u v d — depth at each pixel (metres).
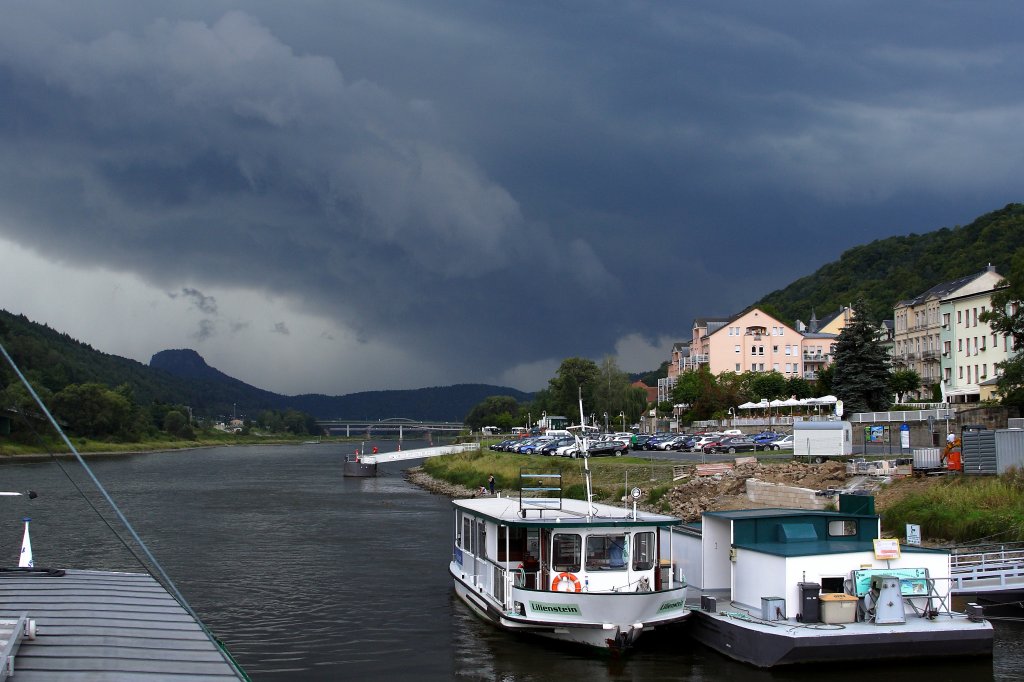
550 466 82.81
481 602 30.66
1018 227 164.62
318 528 57.09
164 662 14.63
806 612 25.36
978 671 24.16
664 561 30.22
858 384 94.69
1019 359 65.75
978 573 30.14
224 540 51.19
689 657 26.25
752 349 153.50
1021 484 41.06
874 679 23.61
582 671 25.11
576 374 180.50
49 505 70.25
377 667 25.73
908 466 51.06
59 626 16.09
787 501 48.72
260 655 27.05
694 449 86.12
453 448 135.00
